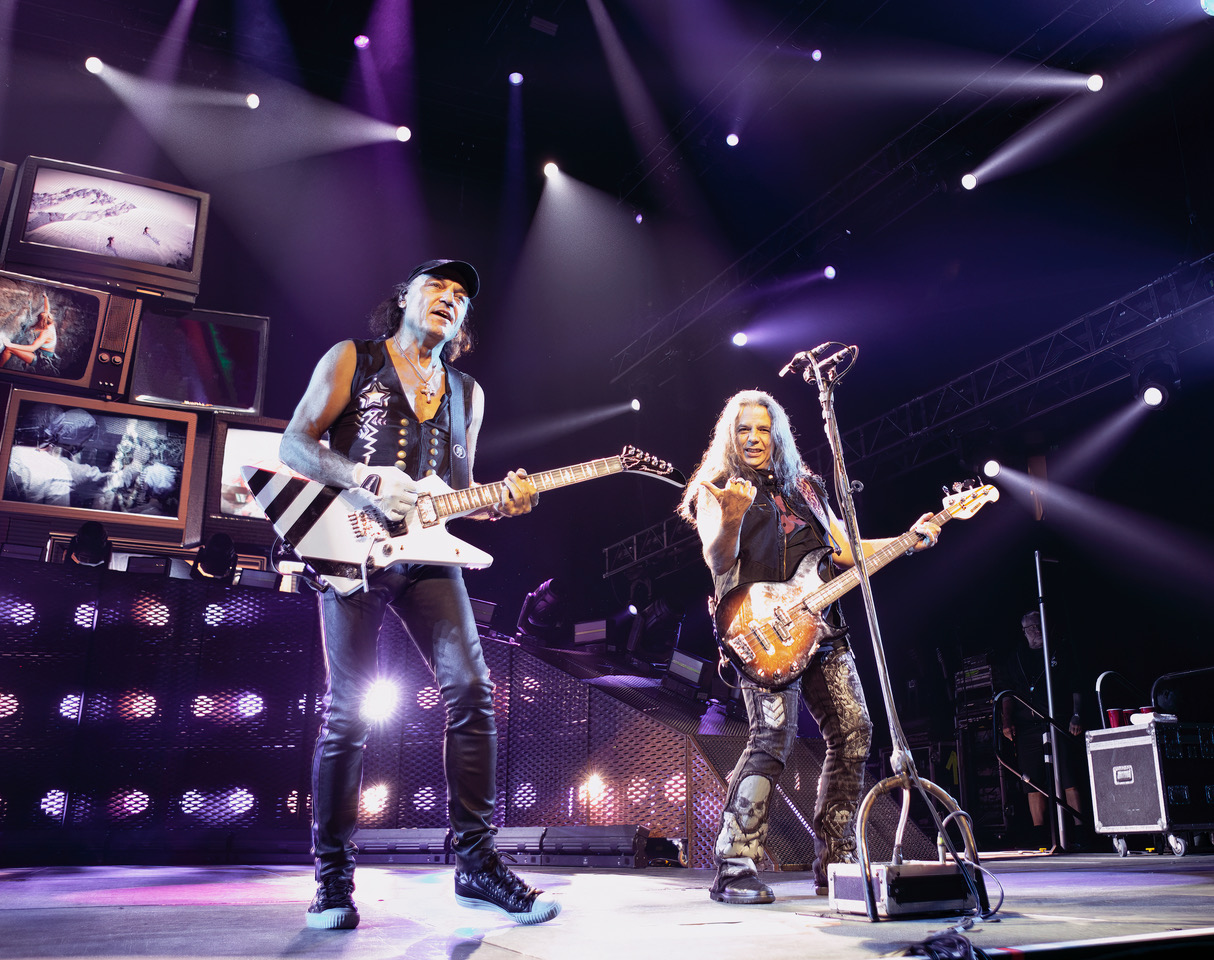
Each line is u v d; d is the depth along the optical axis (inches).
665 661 282.7
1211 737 229.5
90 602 220.1
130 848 209.8
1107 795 237.1
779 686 113.0
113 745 215.0
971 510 117.7
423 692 231.0
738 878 109.9
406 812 223.5
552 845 201.8
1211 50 309.6
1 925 94.4
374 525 96.3
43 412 252.4
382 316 113.5
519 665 229.6
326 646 98.3
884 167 403.9
